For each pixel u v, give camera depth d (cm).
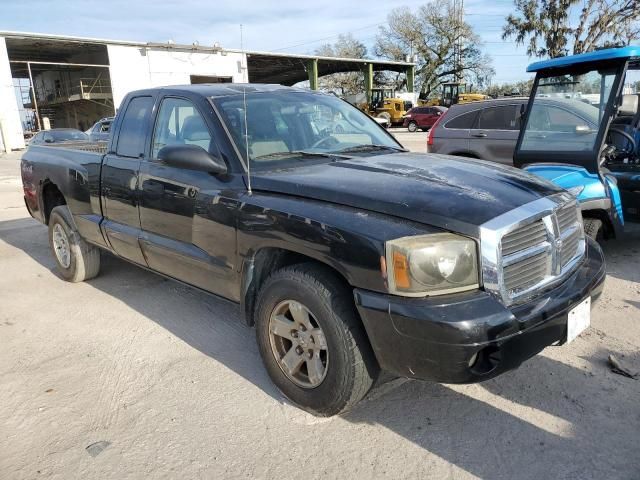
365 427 310
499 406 324
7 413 336
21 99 3828
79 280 580
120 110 490
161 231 424
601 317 437
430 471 273
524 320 267
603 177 520
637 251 604
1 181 1611
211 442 301
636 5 3800
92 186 506
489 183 317
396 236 267
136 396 351
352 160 374
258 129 390
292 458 286
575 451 282
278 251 338
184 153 362
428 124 3709
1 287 580
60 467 285
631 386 338
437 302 260
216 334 440
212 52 4000
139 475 277
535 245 292
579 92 552
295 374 324
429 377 268
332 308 290
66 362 401
